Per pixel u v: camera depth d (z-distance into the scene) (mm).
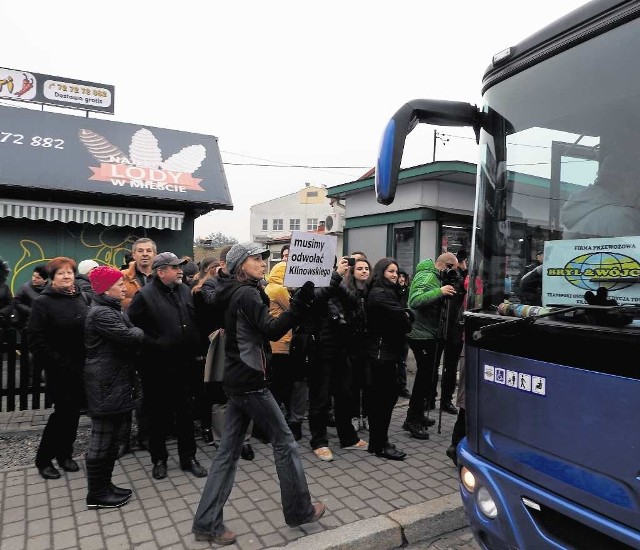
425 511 3357
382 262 4316
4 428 4977
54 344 3727
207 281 4480
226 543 2953
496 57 2529
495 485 2174
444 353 5602
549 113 2242
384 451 4309
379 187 2568
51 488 3658
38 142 9148
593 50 2082
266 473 3982
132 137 10133
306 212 55625
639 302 1795
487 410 2297
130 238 9500
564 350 1899
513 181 2383
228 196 10031
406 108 2564
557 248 2104
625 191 1890
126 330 3252
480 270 2512
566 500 1874
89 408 3311
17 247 8648
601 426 1758
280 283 4512
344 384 4457
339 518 3285
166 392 3865
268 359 3141
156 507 3398
